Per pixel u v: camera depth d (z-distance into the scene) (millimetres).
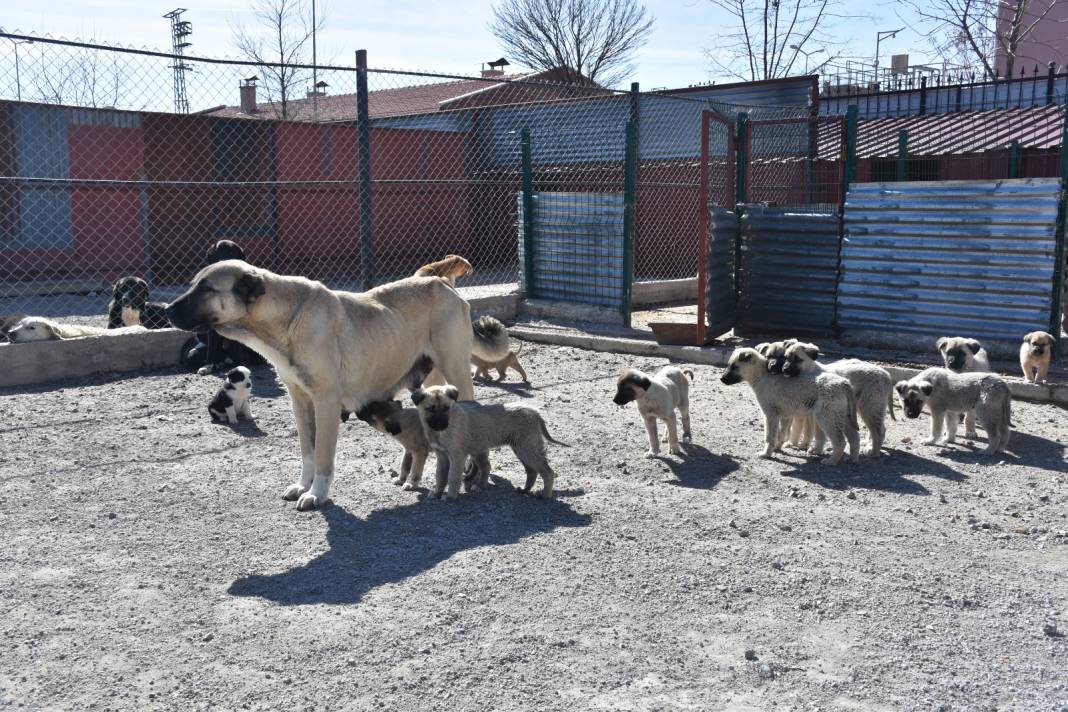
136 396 10172
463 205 23297
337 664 4316
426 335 7277
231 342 11406
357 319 6707
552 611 4887
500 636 4598
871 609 4945
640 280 18375
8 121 18422
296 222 21172
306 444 6840
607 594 5105
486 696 4051
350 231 21922
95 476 7316
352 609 4902
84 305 17922
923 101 24844
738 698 4059
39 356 10781
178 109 15078
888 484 7184
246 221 20953
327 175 21438
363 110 11539
